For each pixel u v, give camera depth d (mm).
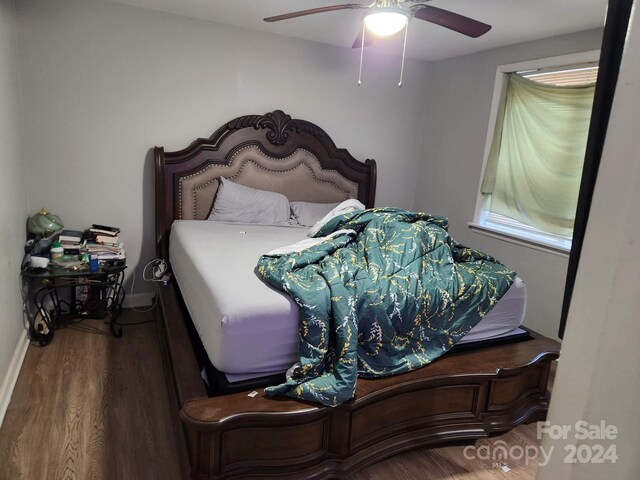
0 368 2168
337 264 2090
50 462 1840
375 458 1918
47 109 3074
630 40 474
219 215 3568
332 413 1788
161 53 3322
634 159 465
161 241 3506
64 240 3025
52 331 2867
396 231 2375
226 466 1667
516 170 3596
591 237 522
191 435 1660
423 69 4336
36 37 2953
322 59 3873
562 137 3223
